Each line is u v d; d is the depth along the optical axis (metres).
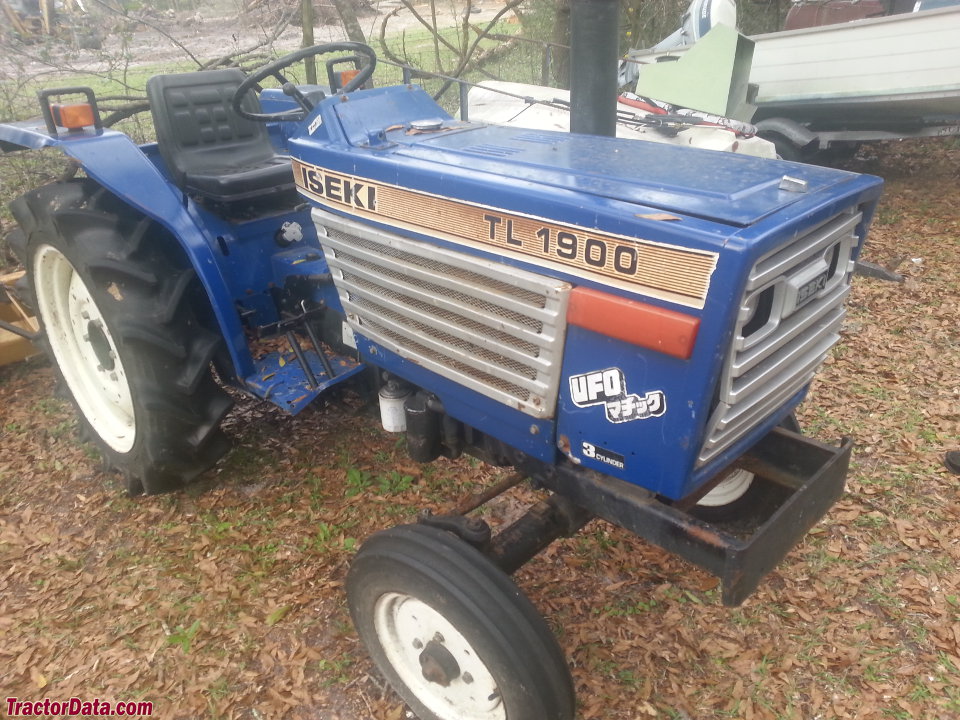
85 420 3.13
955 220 5.87
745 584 1.63
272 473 3.15
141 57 7.04
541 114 4.93
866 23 5.70
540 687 1.69
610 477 1.83
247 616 2.46
